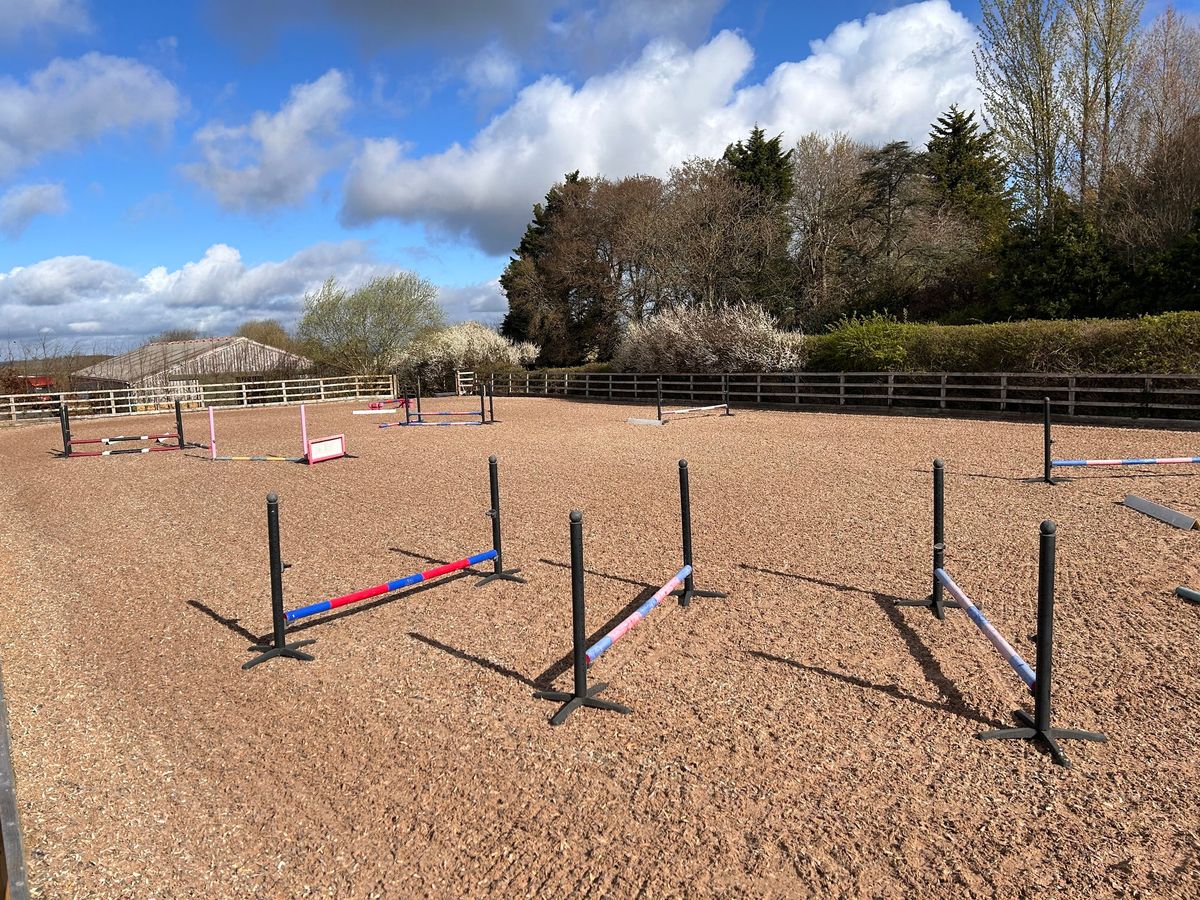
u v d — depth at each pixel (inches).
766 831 117.3
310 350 1579.7
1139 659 171.5
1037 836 114.1
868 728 147.6
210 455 610.5
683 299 1460.4
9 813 84.0
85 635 214.4
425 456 554.3
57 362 1288.1
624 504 357.1
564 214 1814.7
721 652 186.7
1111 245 853.8
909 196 1230.9
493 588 243.3
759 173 1579.7
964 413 708.7
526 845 116.3
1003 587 221.9
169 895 108.1
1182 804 120.2
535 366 1745.8
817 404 863.7
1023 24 928.3
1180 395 588.7
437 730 153.6
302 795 132.5
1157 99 877.2
